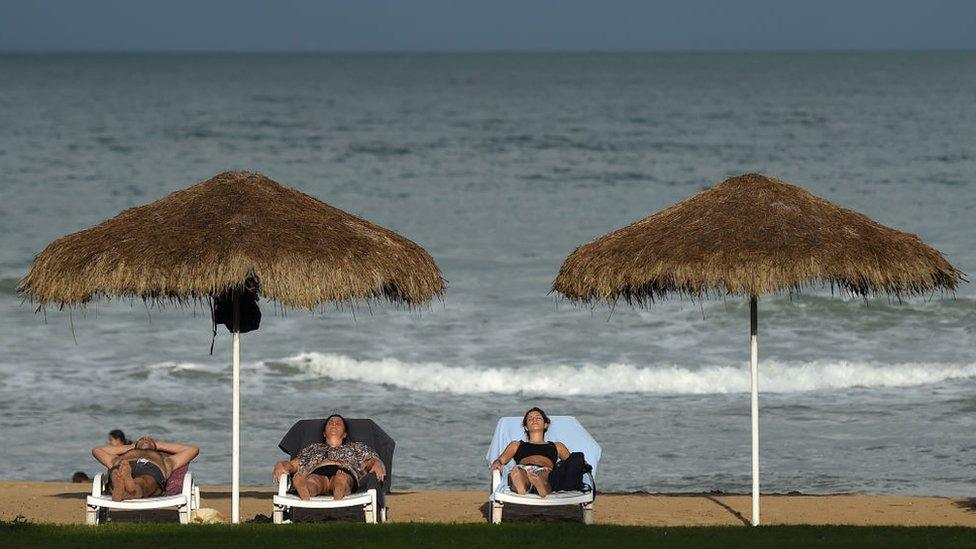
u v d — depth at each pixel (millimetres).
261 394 53812
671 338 64812
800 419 49406
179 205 27031
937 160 158250
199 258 25312
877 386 54906
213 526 26969
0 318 67438
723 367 58219
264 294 25484
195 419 49625
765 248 25891
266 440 46656
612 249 27344
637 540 25125
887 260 25922
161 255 25453
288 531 26109
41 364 58156
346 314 69625
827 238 26094
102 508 29266
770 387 54844
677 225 27141
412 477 41688
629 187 135000
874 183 136125
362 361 57875
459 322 68625
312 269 25609
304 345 63156
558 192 130000
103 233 26594
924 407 50969
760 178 27688
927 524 31547
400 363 57438
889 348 62656
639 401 53031
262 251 25453
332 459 30047
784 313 68500
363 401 52969
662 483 40500
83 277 25672
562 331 66438
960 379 55562
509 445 31188
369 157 165625
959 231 102250
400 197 125688
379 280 26359
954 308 69000
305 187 133500
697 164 158625
